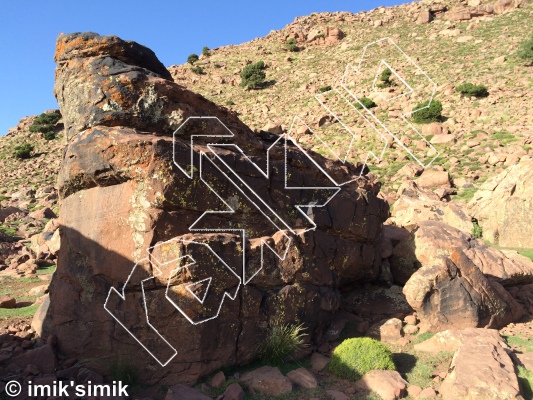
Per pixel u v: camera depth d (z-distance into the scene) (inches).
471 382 247.8
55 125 2605.8
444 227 462.0
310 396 255.9
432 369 291.6
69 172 316.5
